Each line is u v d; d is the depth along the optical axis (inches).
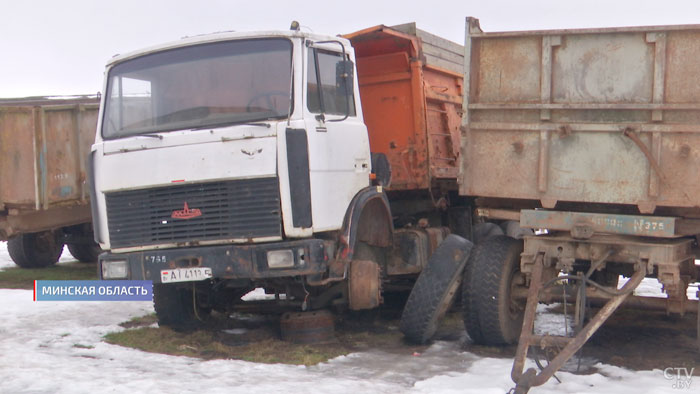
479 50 261.0
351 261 279.4
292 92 254.2
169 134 261.0
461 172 263.3
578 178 246.7
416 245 318.0
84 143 483.8
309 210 249.9
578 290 241.1
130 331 301.4
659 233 235.0
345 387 212.4
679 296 259.3
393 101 357.1
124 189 267.0
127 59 282.8
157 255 259.3
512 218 264.7
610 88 240.5
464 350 268.5
